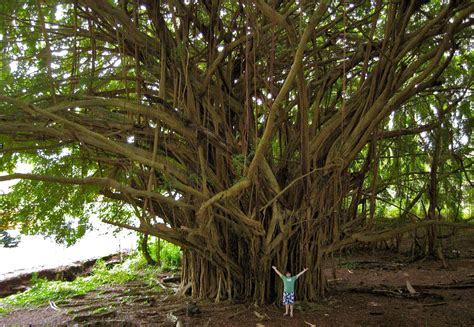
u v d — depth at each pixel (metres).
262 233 7.39
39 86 6.25
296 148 8.03
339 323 6.69
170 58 6.98
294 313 7.28
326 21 8.84
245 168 6.20
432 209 12.46
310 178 7.69
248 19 6.52
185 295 8.89
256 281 8.04
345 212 8.71
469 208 20.34
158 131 6.59
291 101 8.10
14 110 5.99
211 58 7.01
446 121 11.17
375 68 7.32
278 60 7.93
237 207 7.46
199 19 7.38
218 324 6.88
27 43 7.28
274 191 7.40
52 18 7.40
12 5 6.48
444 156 12.12
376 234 7.81
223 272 8.31
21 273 12.62
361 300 8.16
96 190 8.29
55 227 9.03
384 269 11.98
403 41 7.33
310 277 8.02
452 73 10.97
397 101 7.13
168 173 6.52
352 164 10.23
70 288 10.34
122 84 9.09
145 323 7.14
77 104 5.91
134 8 6.69
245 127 7.43
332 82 8.17
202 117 7.72
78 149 8.24
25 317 8.07
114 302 8.81
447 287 9.00
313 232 7.91
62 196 8.60
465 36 8.55
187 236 7.55
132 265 13.08
